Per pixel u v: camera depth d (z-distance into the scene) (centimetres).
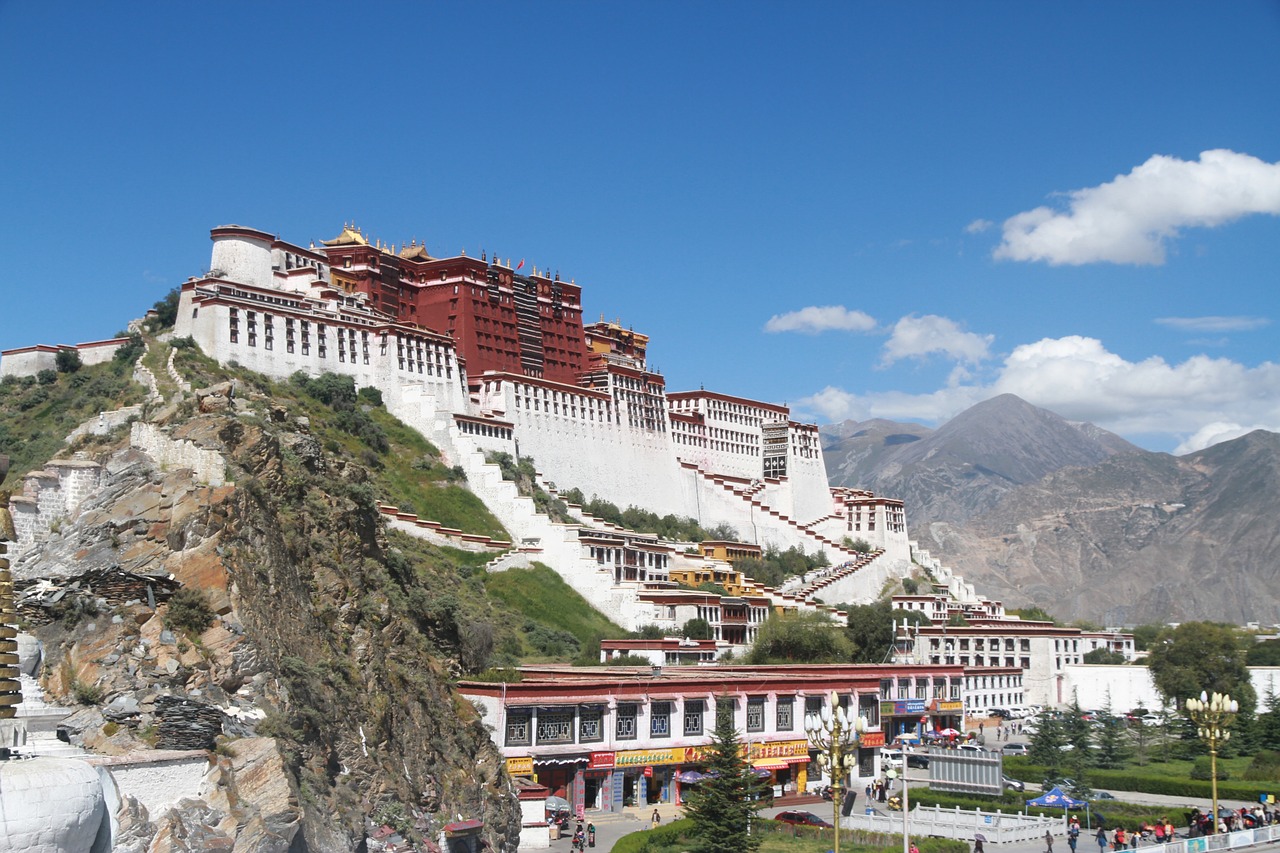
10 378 18638
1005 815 10800
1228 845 8938
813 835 10150
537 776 10488
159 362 18362
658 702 11544
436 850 7575
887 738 14950
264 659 6912
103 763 5531
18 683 4966
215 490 7544
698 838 9325
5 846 4178
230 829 5784
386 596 9531
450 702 9400
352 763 7338
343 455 18412
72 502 8550
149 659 6488
